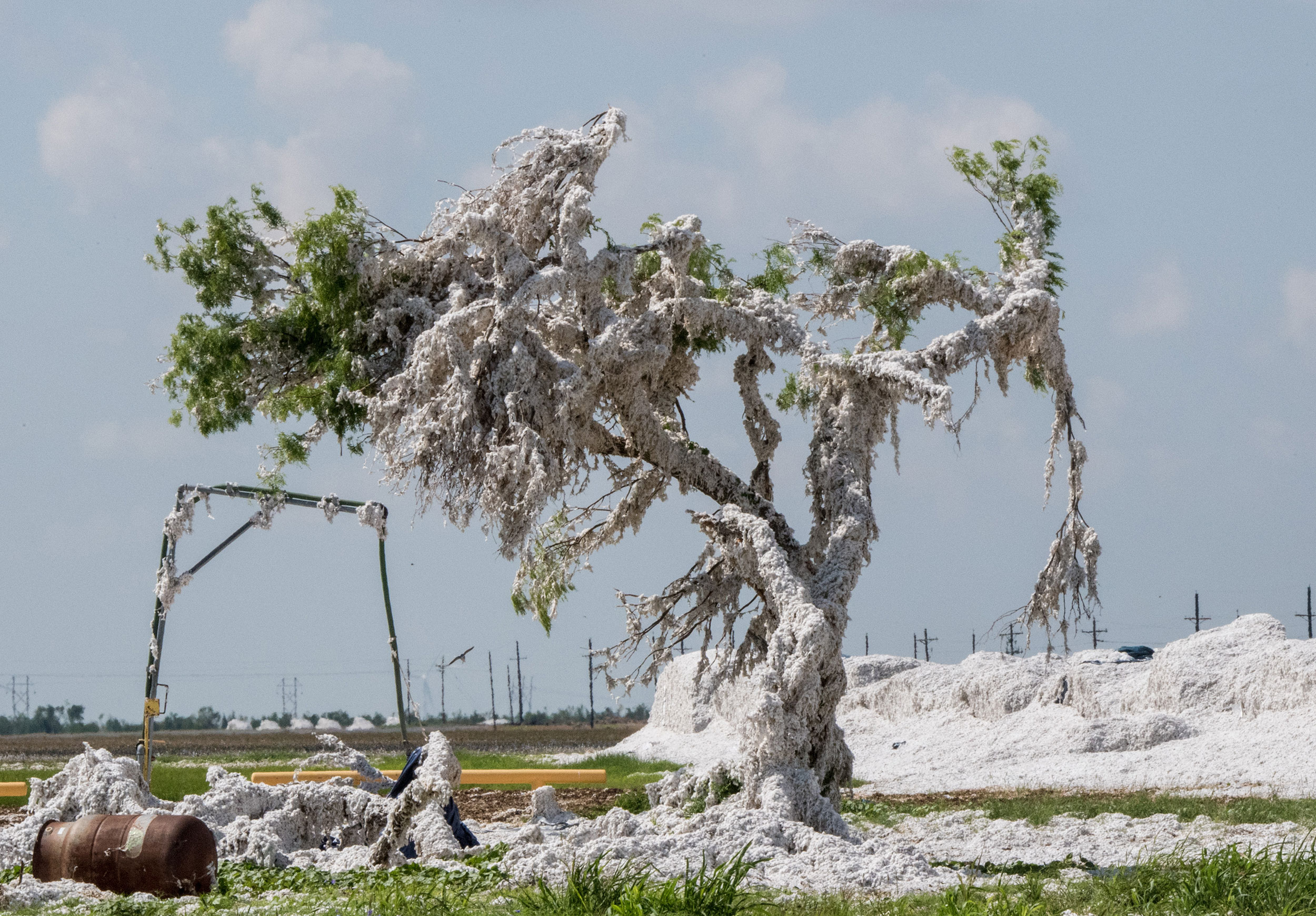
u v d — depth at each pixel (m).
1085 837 38.53
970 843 37.59
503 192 44.94
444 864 31.42
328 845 37.88
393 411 42.12
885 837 38.97
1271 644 84.69
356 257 43.34
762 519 42.19
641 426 45.50
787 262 47.88
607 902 22.95
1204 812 43.62
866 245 46.72
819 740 41.66
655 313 44.78
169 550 45.62
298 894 28.11
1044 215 47.56
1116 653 103.75
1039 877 28.56
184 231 44.66
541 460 40.78
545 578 50.47
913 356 43.66
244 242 44.56
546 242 45.16
